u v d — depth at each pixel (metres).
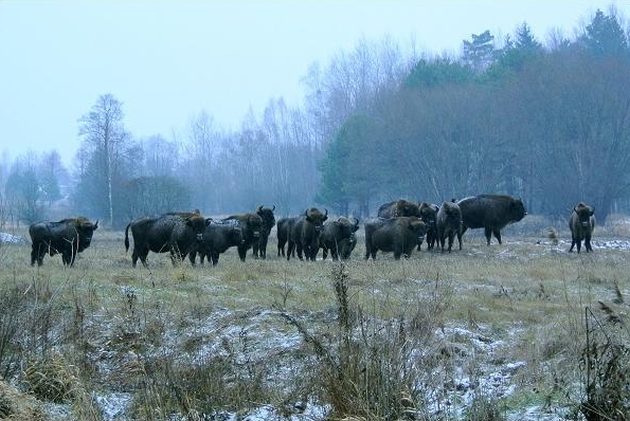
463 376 13.30
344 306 12.15
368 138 103.94
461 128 97.94
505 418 11.05
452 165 98.88
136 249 35.69
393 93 119.00
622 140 93.50
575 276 31.70
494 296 25.02
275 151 158.88
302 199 152.00
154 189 102.38
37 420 11.34
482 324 19.80
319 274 29.31
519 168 100.38
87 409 11.64
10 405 11.33
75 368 13.05
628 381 10.55
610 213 101.44
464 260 39.66
